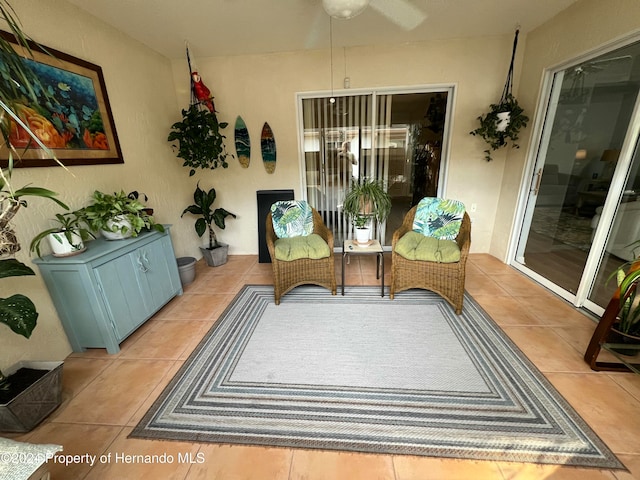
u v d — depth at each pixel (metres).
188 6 1.97
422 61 2.79
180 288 2.53
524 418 1.28
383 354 1.73
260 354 1.77
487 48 2.70
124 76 2.35
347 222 3.46
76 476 1.10
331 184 3.38
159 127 2.80
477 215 3.22
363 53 2.80
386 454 1.15
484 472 1.07
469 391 1.44
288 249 2.33
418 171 3.28
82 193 1.95
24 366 1.41
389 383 1.51
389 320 2.09
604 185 1.97
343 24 2.32
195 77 2.64
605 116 1.95
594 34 1.93
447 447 1.17
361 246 2.44
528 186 2.72
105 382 1.57
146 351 1.82
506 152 2.97
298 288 2.67
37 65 1.64
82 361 1.74
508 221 2.96
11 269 1.20
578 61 2.12
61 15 1.80
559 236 2.47
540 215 2.68
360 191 2.42
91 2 1.87
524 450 1.14
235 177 3.35
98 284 1.68
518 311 2.13
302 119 3.15
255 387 1.51
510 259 2.97
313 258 2.37
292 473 1.09
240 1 1.92
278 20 2.21
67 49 1.84
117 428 1.30
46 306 1.67
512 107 2.55
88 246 1.81
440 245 2.22
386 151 3.22
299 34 2.48
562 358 1.63
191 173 2.98
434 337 1.88
